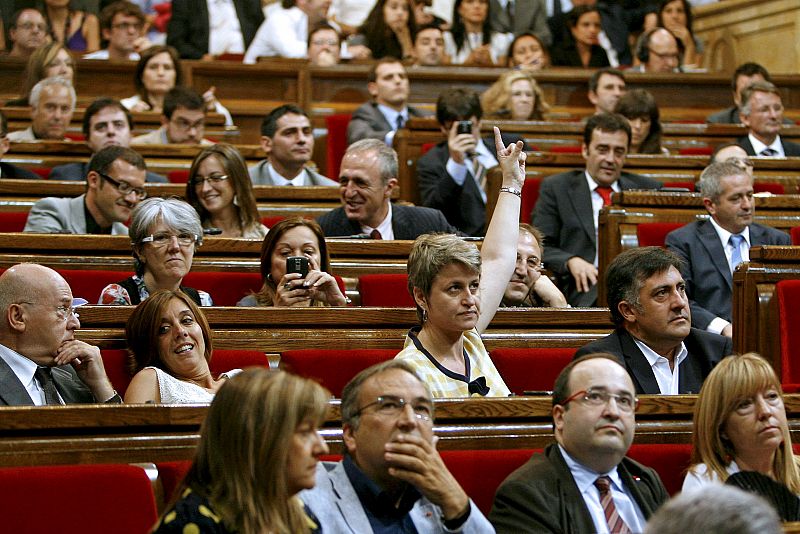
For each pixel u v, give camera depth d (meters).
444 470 5.21
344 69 18.25
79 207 10.54
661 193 11.48
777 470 6.13
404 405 5.27
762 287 9.13
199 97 14.07
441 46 19.58
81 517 5.21
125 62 17.70
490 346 8.30
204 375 7.09
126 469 5.33
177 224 8.44
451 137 13.23
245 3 21.02
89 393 6.89
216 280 9.30
